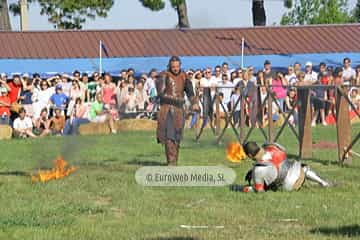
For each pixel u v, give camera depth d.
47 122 47.25
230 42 63.78
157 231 18.20
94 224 18.97
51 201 22.14
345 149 29.92
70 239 17.41
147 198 22.52
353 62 61.06
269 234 17.75
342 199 22.02
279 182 23.20
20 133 46.56
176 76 28.48
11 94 48.00
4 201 22.09
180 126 28.42
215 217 19.73
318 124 46.84
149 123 48.09
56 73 57.16
